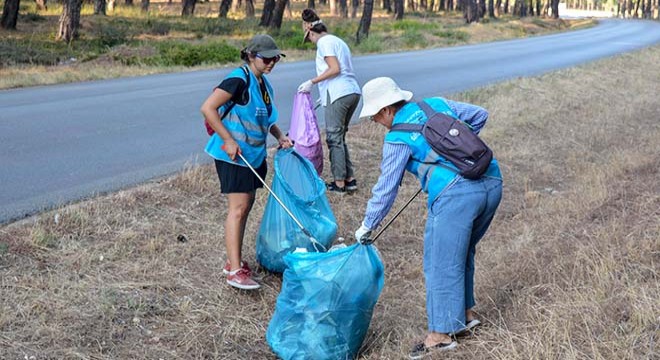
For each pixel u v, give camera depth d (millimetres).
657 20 91062
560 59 24891
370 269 4379
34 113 10992
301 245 5336
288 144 5668
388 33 37719
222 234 6074
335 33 32719
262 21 34375
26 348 4164
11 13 26094
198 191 6934
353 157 8883
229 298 5105
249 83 5000
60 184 7125
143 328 4590
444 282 4207
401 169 4172
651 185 7172
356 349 4523
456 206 4117
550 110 13156
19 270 4957
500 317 4449
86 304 4695
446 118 4164
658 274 4629
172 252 5602
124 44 23219
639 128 11875
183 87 14445
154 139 9469
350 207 7176
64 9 23641
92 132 9758
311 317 4344
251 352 4555
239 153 4965
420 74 18531
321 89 7242
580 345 3879
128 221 6047
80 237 5602
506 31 47406
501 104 13156
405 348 4438
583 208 6754
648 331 3898
